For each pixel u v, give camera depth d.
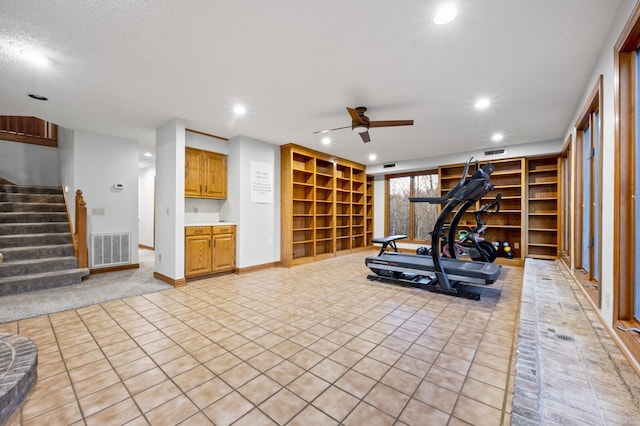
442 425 1.49
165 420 1.53
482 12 1.97
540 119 4.19
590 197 3.06
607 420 1.17
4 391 1.55
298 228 6.13
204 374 1.96
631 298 1.86
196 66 2.71
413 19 2.05
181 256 4.25
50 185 6.34
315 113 3.97
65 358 2.17
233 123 4.40
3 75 2.87
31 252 4.33
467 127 4.60
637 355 1.53
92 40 2.29
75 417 1.55
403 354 2.23
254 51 2.46
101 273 5.02
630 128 1.88
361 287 4.19
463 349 2.31
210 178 5.02
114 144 5.23
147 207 8.36
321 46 2.39
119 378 1.91
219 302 3.49
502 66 2.72
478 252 5.16
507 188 6.12
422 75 2.90
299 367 2.05
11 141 5.93
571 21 2.06
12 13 1.96
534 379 1.47
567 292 3.13
